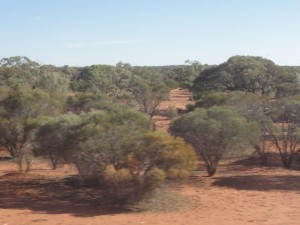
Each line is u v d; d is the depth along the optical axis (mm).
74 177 24734
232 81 69000
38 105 33375
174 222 15414
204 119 23766
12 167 29938
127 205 18141
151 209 17516
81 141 19750
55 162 25938
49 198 20406
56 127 21188
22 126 32125
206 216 16312
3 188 22734
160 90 57750
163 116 57500
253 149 30219
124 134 19328
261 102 30438
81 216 16641
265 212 16797
